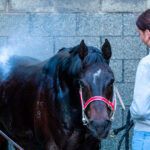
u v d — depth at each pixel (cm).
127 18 633
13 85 488
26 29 634
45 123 414
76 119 391
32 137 451
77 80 362
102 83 344
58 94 398
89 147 416
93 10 639
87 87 344
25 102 449
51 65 427
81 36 632
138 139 349
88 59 359
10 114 482
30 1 637
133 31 634
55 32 633
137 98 326
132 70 633
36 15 633
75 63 369
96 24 632
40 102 420
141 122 344
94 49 376
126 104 632
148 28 336
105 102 343
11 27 634
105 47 371
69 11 638
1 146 542
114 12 639
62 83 394
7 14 634
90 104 342
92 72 348
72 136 398
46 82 421
